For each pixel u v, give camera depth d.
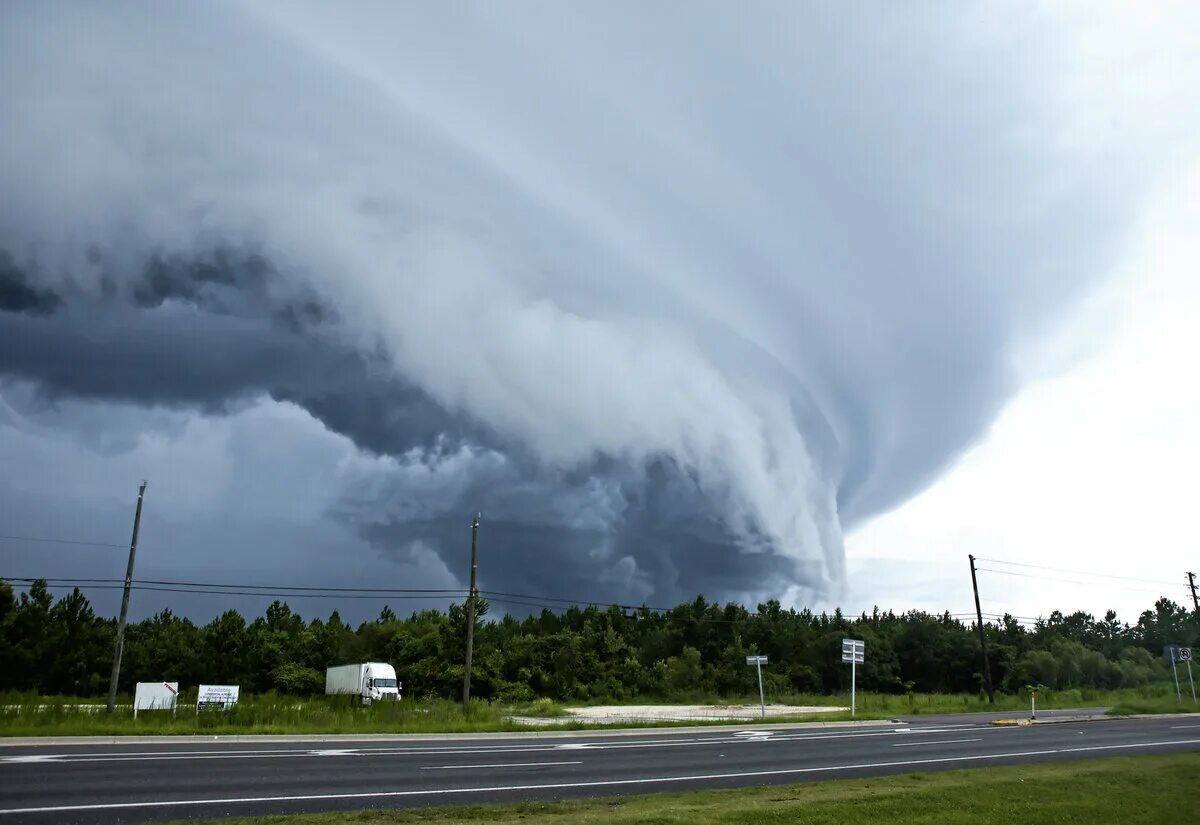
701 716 48.31
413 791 15.36
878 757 22.70
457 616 69.00
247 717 31.81
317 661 89.75
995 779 17.31
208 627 91.19
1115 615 147.62
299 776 16.97
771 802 14.23
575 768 19.41
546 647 86.19
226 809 13.04
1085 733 32.53
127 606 36.25
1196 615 130.00
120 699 61.12
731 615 117.06
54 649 79.88
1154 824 13.38
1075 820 13.34
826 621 122.69
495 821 12.22
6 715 29.44
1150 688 83.06
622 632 118.06
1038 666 103.56
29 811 12.55
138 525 37.25
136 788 14.89
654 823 12.16
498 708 49.69
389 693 61.06
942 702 64.44
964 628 118.69
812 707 62.16
